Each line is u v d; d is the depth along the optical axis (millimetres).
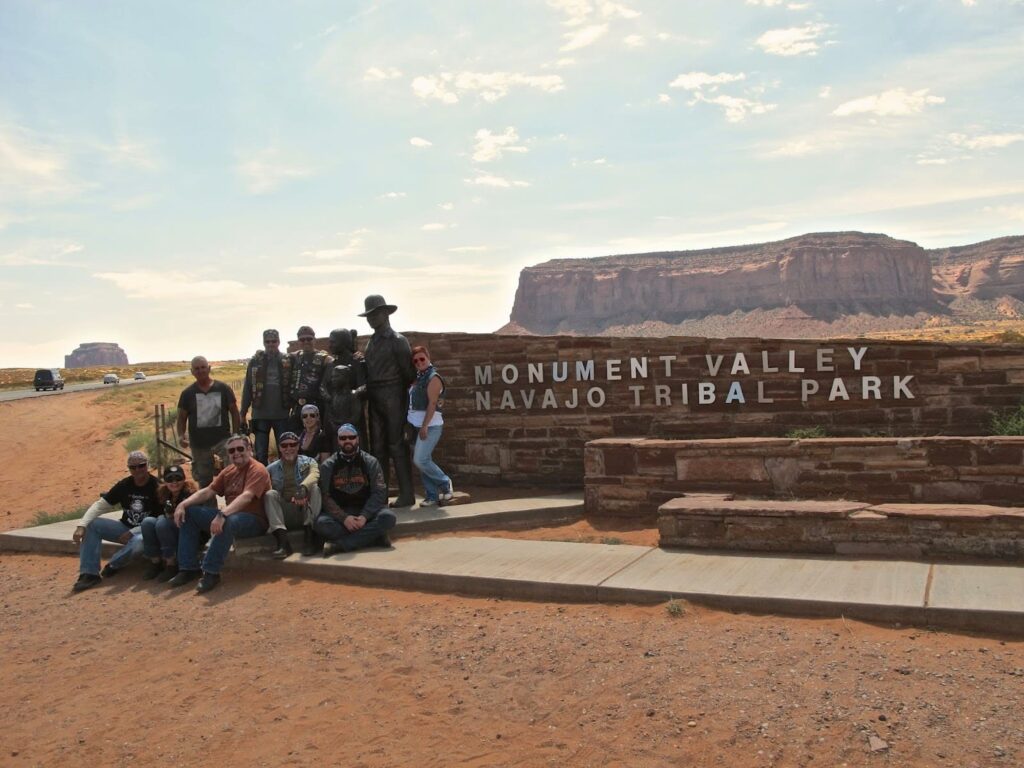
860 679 5125
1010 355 9727
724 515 7996
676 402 11281
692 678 5383
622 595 6879
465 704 5426
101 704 6051
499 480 12305
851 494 9086
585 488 10422
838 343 10445
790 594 6387
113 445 27953
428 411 10531
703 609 6539
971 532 7156
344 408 10688
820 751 4434
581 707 5207
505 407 12234
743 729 4719
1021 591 6086
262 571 8773
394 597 7621
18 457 28562
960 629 5742
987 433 9820
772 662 5480
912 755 4301
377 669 6105
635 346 11461
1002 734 4387
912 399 10148
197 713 5734
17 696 6344
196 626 7457
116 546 10008
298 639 6859
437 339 12594
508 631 6516
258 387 11242
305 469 9016
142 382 67938
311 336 11258
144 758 5203
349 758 4945
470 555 8336
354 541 8828
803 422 10633
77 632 7672
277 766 4941
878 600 6078
